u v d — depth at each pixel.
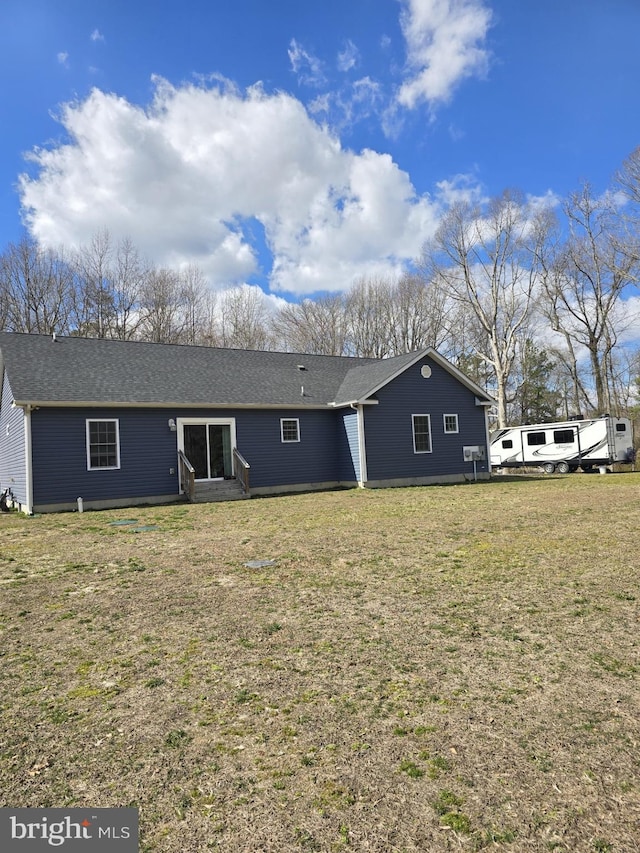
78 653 4.05
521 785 2.30
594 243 32.16
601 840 1.97
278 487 18.16
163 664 3.79
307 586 5.72
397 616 4.67
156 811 2.21
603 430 23.34
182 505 14.91
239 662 3.78
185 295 38.34
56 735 2.86
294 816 2.15
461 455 20.59
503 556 6.86
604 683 3.29
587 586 5.41
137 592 5.70
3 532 10.55
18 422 15.46
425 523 9.84
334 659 3.78
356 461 18.67
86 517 12.80
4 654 4.06
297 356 22.59
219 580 6.09
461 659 3.72
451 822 2.08
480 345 38.19
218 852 1.97
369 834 2.03
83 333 34.56
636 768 2.41
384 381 18.88
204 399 16.86
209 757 2.60
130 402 15.35
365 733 2.78
